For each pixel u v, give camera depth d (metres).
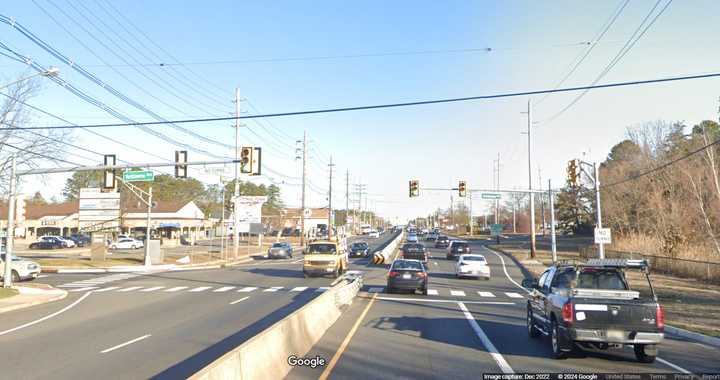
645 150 61.62
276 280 34.03
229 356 7.43
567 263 12.72
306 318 13.00
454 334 14.62
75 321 17.91
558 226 108.94
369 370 10.19
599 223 32.88
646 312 10.73
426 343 13.15
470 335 14.45
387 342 13.20
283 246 62.59
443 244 78.19
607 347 11.56
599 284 12.10
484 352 12.05
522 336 14.37
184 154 28.30
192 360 11.34
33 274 35.06
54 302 24.30
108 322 17.41
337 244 36.47
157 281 34.34
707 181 45.06
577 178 33.00
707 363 11.19
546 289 12.81
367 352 11.91
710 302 22.47
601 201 64.88
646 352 10.95
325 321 15.34
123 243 74.56
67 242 75.56
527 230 140.12
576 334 10.70
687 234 44.34
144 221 86.50
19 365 11.06
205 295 25.69
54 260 50.12
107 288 30.45
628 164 63.41
